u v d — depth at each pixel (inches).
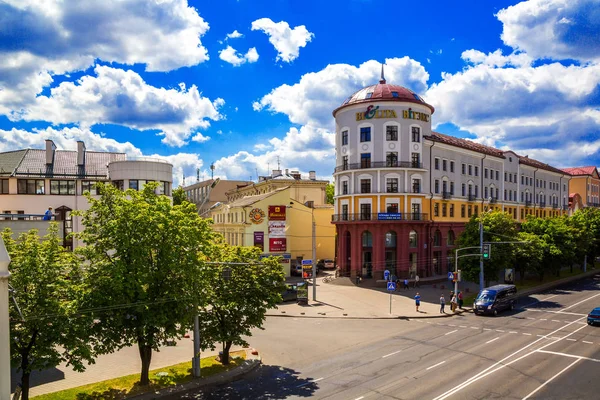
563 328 1223.5
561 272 2568.9
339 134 2306.8
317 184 3120.1
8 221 1049.5
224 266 888.9
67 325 629.9
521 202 3070.9
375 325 1318.9
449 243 2434.8
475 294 1849.2
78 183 1750.7
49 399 711.7
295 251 2605.8
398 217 2101.4
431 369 859.4
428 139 2234.3
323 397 728.3
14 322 602.5
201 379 821.2
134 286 708.7
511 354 957.2
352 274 2160.4
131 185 1680.6
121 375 861.8
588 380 787.4
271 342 1113.4
